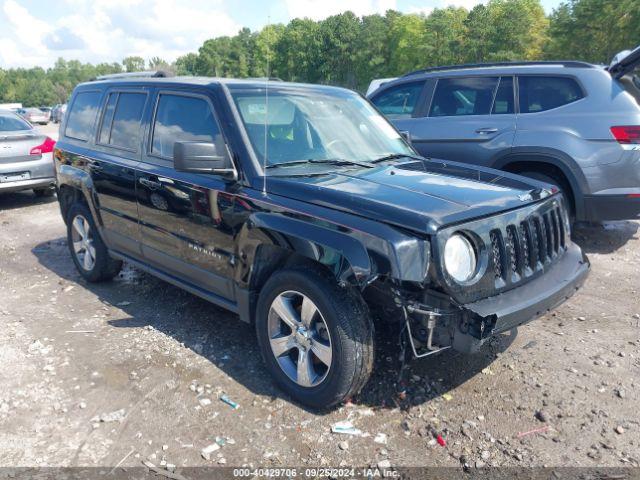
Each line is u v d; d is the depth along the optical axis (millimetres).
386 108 7625
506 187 3502
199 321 4551
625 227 7289
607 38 51094
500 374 3643
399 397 3389
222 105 3846
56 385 3586
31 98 171625
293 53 80750
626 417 3168
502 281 3076
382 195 3137
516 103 6414
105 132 5055
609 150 5789
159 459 2875
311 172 3627
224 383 3584
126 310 4828
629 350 3947
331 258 2936
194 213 3895
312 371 3281
